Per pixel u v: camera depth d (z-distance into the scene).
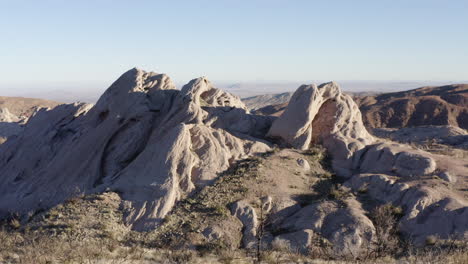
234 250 19.05
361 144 28.95
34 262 14.54
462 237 18.00
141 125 30.59
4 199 28.80
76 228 20.97
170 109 31.64
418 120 122.50
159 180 24.08
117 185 24.95
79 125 34.97
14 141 36.69
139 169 25.53
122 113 31.09
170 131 26.84
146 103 31.80
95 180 27.72
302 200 23.59
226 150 27.62
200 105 31.95
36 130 36.00
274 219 21.81
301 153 29.08
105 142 29.91
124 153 29.33
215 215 21.86
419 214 20.25
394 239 18.67
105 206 22.89
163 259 16.48
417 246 18.16
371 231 19.03
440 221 19.28
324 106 31.55
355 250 18.14
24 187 29.72
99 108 33.47
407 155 25.52
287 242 19.38
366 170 26.67
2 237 20.84
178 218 22.02
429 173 24.17
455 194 21.44
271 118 34.53
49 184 28.53
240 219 21.59
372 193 23.30
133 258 16.36
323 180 25.97
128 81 33.53
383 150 27.14
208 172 25.53
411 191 21.91
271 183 24.64
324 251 18.28
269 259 16.75
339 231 19.39
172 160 25.03
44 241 18.50
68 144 32.66
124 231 21.28
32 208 26.53
